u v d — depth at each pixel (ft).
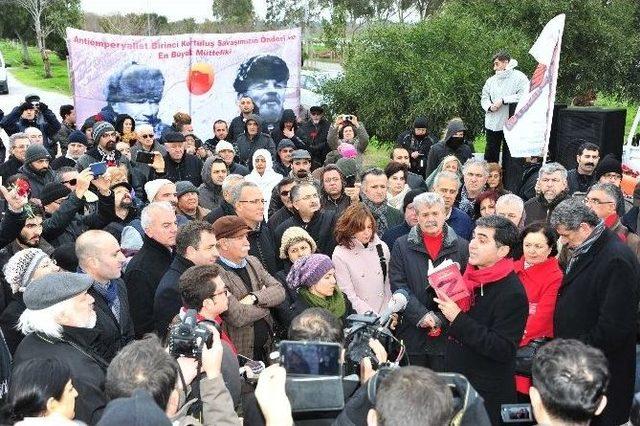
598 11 59.57
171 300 15.21
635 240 19.08
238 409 13.15
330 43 64.49
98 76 42.55
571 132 32.89
